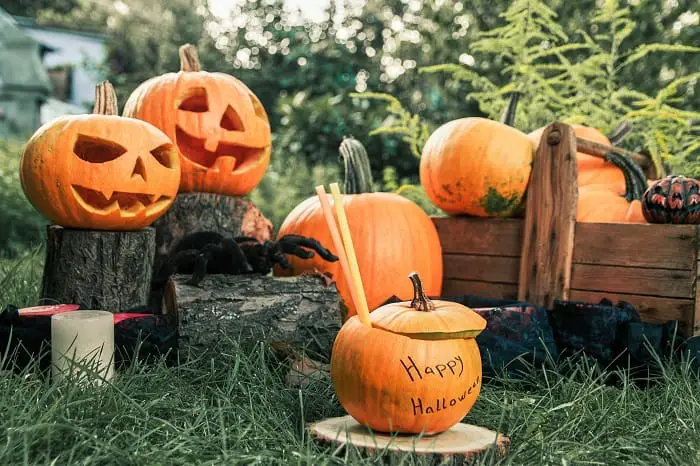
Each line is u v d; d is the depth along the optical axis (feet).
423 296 7.38
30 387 8.23
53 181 10.85
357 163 13.11
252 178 13.85
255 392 8.29
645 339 10.14
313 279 10.78
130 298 11.28
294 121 32.50
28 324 9.32
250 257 11.10
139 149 11.17
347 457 6.63
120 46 51.57
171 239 13.00
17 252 21.13
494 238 12.64
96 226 11.28
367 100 34.91
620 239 11.30
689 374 9.60
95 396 7.63
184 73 13.53
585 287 11.59
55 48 68.28
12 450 6.31
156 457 6.55
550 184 11.93
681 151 17.58
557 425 7.97
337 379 7.41
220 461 6.61
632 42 23.94
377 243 12.07
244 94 13.65
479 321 7.39
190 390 8.67
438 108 30.91
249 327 10.16
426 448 6.83
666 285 10.89
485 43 18.39
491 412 8.56
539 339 10.39
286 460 6.70
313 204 12.80
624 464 7.13
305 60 42.47
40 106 62.49
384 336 7.16
